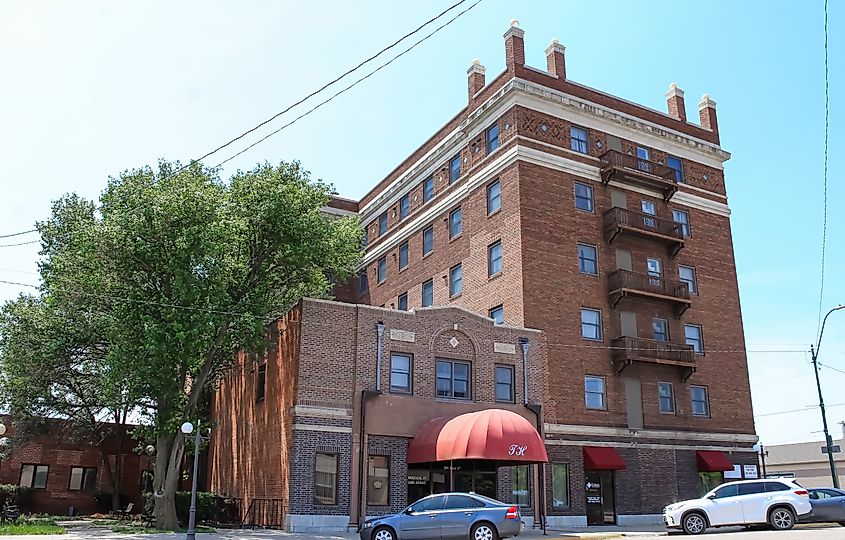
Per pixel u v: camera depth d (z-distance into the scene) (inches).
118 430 1635.1
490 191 1553.9
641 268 1569.9
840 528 967.6
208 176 1189.7
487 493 1192.2
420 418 1173.1
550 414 1342.3
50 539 881.5
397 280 1892.2
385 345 1181.7
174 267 1042.7
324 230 1222.3
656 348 1483.8
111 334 1099.3
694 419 1534.2
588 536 1002.7
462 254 1614.2
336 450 1101.7
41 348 1416.1
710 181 1761.8
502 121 1544.0
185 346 1047.0
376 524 832.3
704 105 1841.8
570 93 1594.5
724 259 1720.0
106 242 1047.6
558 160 1517.0
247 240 1186.0
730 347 1654.8
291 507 1056.2
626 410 1439.5
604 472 1385.3
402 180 1919.3
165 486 1123.9
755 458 1599.4
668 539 903.7
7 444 1523.1
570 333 1423.5
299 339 1129.4
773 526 964.6
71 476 1702.8
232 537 950.4
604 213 1551.4
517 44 1561.3
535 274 1417.3
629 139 1653.5
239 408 1395.2
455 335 1256.2
